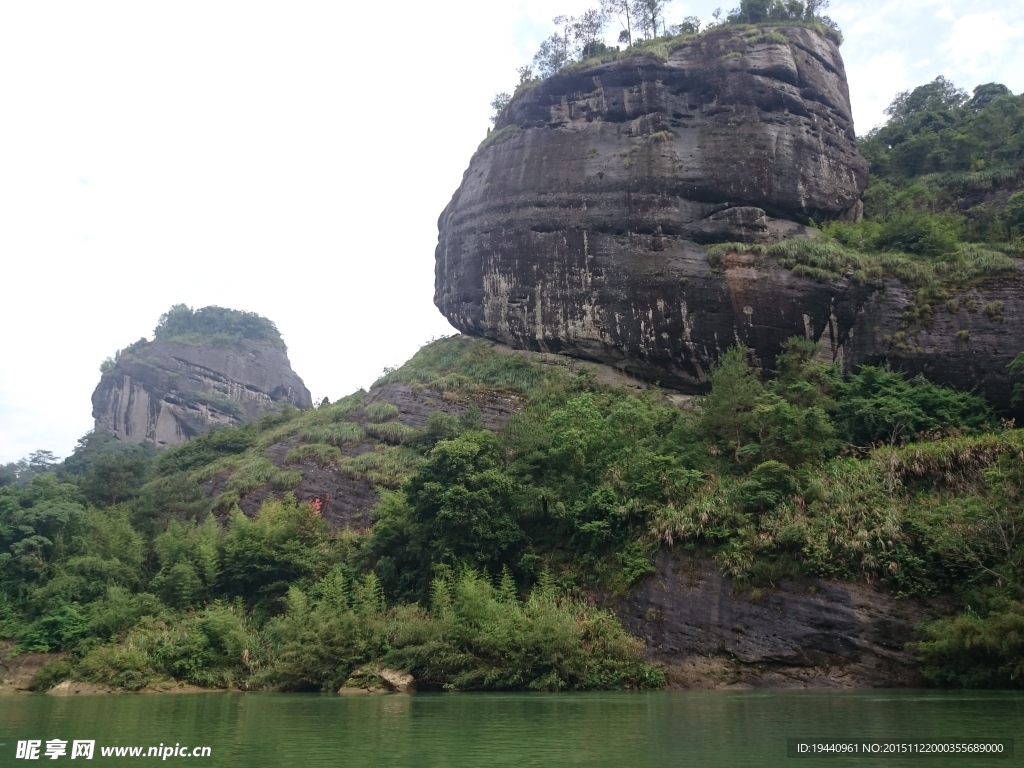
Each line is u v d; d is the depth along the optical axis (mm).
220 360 111625
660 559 30766
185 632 34125
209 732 17906
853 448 34281
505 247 50469
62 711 23484
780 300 42000
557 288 48062
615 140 49469
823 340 41219
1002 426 35062
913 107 65562
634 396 43188
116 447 91500
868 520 27953
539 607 29969
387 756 14281
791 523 28516
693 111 49094
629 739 15766
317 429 48031
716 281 43531
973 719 17234
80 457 87375
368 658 30469
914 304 39875
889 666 25828
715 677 28016
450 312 53781
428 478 34375
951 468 29703
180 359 109250
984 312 38406
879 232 45781
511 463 36719
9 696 30953
